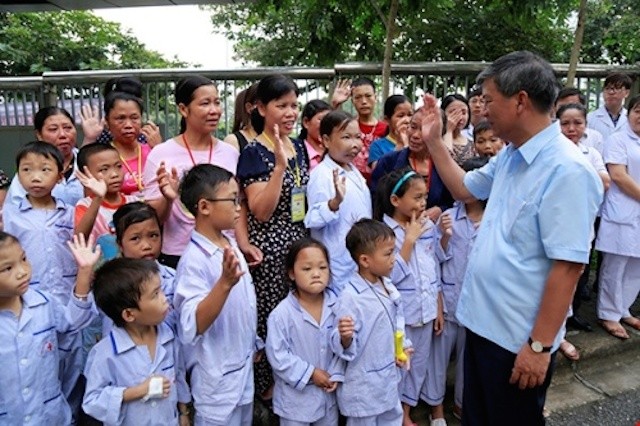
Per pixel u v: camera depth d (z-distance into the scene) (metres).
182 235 2.56
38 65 11.79
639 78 5.55
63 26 12.70
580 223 1.71
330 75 5.33
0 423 1.99
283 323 2.36
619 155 3.58
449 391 3.17
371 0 5.42
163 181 2.38
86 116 3.23
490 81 1.83
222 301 1.91
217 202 2.08
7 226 2.46
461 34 7.49
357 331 2.34
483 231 2.01
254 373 2.71
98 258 2.20
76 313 2.12
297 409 2.35
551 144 1.81
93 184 2.35
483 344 2.01
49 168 2.44
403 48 7.71
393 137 3.58
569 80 5.08
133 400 1.99
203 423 2.17
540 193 1.79
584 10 4.96
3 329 2.00
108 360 2.02
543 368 1.82
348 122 2.71
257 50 10.61
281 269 2.62
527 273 1.84
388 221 2.73
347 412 2.38
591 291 4.35
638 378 3.39
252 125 2.96
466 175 2.33
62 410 2.18
